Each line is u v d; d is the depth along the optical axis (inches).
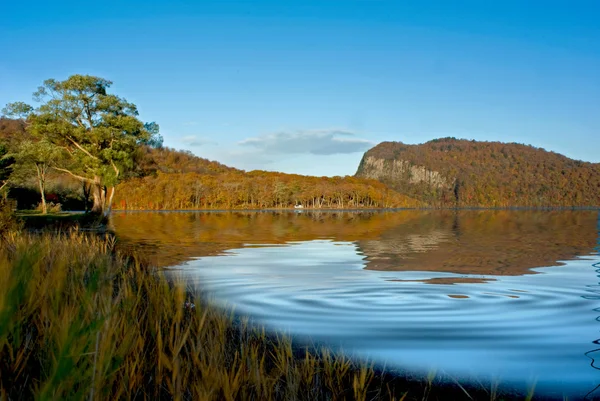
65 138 1353.3
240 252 589.9
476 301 281.3
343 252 600.4
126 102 1381.6
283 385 133.1
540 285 341.7
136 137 1376.7
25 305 108.7
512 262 491.2
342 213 3277.6
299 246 690.8
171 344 126.9
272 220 1820.9
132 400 107.3
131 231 1003.3
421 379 149.8
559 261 499.2
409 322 227.0
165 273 386.6
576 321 230.2
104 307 112.7
